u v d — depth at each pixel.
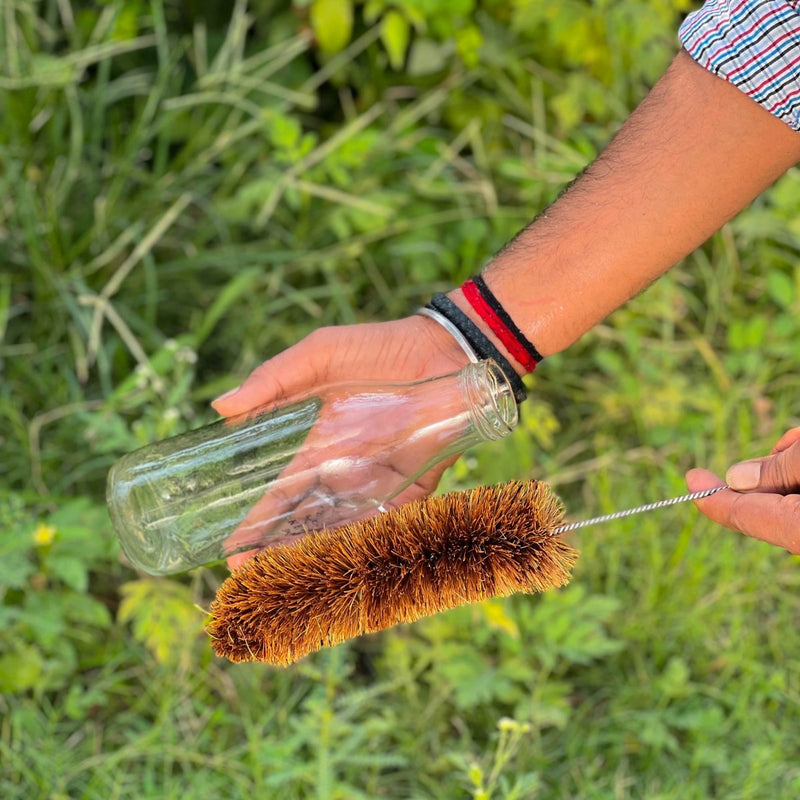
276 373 1.17
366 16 1.66
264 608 1.08
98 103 1.70
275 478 1.12
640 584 1.51
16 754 1.37
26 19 1.64
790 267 1.82
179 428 1.54
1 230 1.63
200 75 1.75
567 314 1.16
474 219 1.76
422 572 1.08
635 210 1.12
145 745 1.36
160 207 1.72
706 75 1.09
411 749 1.41
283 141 1.61
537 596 1.51
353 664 1.48
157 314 1.73
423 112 1.80
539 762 1.40
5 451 1.55
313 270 1.78
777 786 1.38
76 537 1.40
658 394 1.63
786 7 1.05
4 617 1.37
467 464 1.49
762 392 1.71
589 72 1.82
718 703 1.45
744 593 1.50
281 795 1.36
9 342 1.63
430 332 1.18
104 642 1.49
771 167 1.10
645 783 1.40
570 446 1.66
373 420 1.12
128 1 1.72
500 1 1.82
